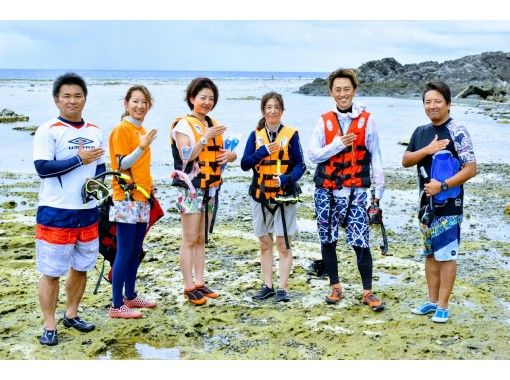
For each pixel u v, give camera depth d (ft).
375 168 19.81
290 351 17.13
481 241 28.91
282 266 20.77
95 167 17.34
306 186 43.45
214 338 18.10
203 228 20.56
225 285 22.47
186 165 19.58
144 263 25.00
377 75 253.24
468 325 18.78
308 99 179.01
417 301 20.88
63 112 16.67
